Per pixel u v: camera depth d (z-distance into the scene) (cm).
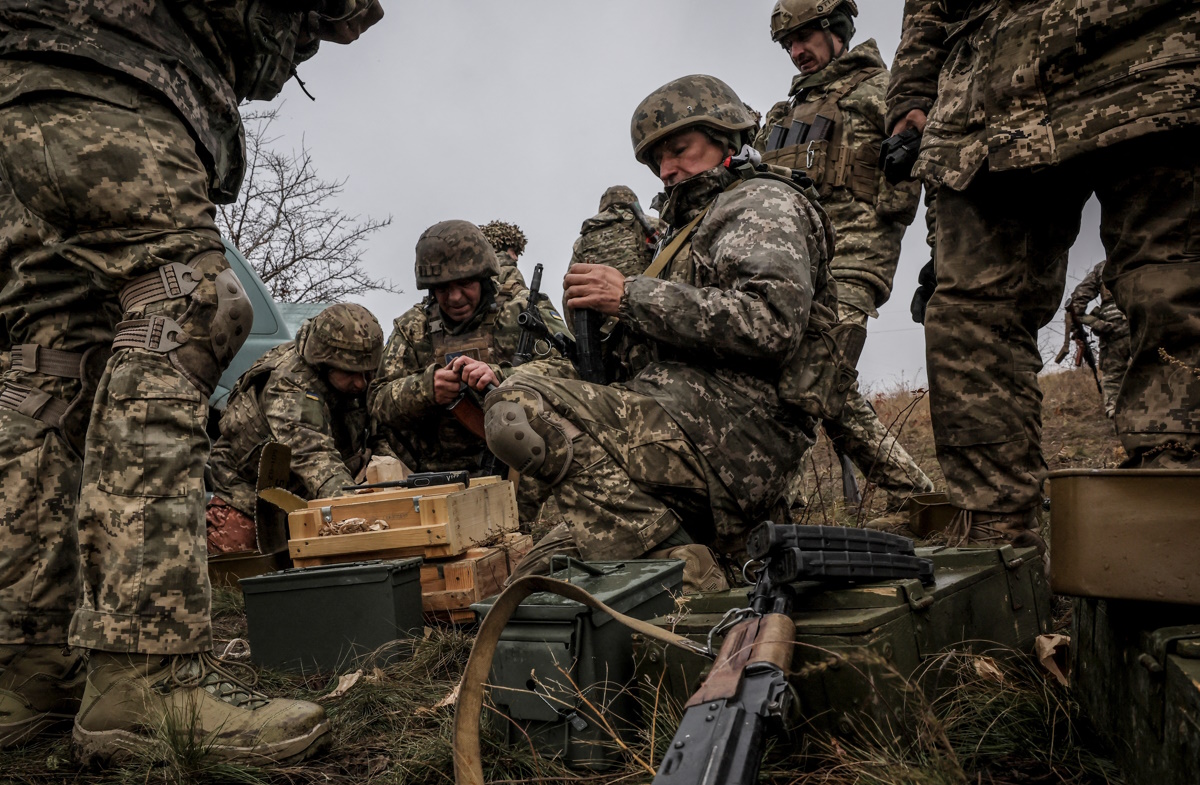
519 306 505
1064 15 231
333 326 461
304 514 349
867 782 157
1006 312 275
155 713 207
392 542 333
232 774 200
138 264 217
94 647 208
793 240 288
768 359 282
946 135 270
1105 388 699
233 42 244
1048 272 278
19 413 235
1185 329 207
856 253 478
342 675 281
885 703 168
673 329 281
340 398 492
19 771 209
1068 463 570
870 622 169
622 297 289
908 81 313
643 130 321
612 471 278
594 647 197
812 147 480
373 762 211
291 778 203
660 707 195
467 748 177
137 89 218
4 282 242
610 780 187
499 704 204
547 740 199
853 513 445
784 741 176
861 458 467
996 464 276
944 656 185
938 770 156
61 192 211
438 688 256
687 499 286
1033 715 186
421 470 492
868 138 479
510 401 282
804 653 172
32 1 210
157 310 217
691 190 320
